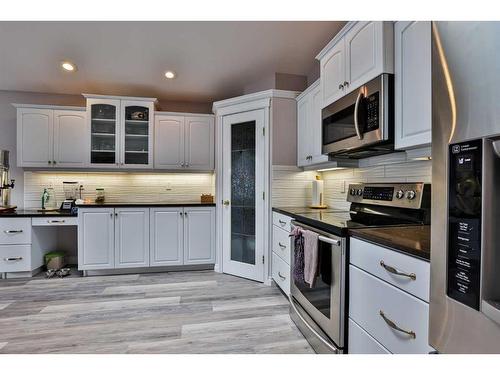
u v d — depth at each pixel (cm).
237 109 332
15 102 372
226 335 199
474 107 65
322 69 229
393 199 183
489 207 62
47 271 337
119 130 363
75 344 186
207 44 277
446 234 73
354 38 184
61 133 354
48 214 326
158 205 344
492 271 63
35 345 185
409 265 109
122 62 307
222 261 348
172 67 319
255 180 321
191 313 234
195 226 354
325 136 223
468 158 66
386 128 159
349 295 152
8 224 316
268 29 254
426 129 137
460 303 69
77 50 285
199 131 386
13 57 297
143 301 259
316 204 293
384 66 158
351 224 167
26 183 371
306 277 180
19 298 264
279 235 279
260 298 268
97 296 270
